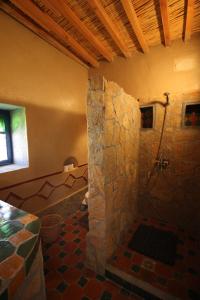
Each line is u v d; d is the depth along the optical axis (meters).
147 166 2.47
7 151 2.07
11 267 0.58
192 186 2.17
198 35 2.02
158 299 1.31
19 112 1.95
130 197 2.24
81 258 1.76
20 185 1.90
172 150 2.26
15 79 1.77
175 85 2.19
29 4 1.54
